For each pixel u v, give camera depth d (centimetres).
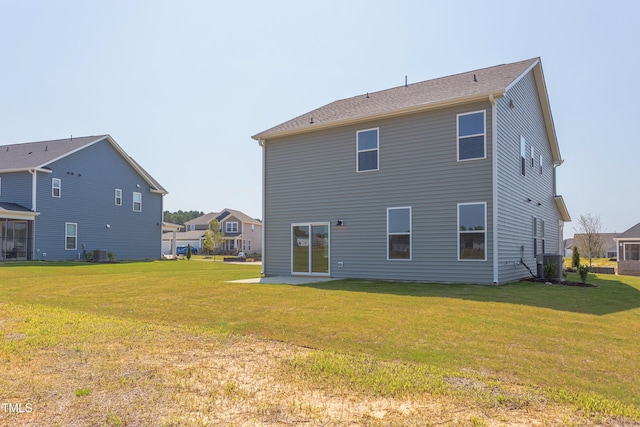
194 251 5697
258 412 331
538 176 1662
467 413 328
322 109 1722
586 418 320
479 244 1176
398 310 759
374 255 1355
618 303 866
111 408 337
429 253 1253
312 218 1491
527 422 312
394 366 440
